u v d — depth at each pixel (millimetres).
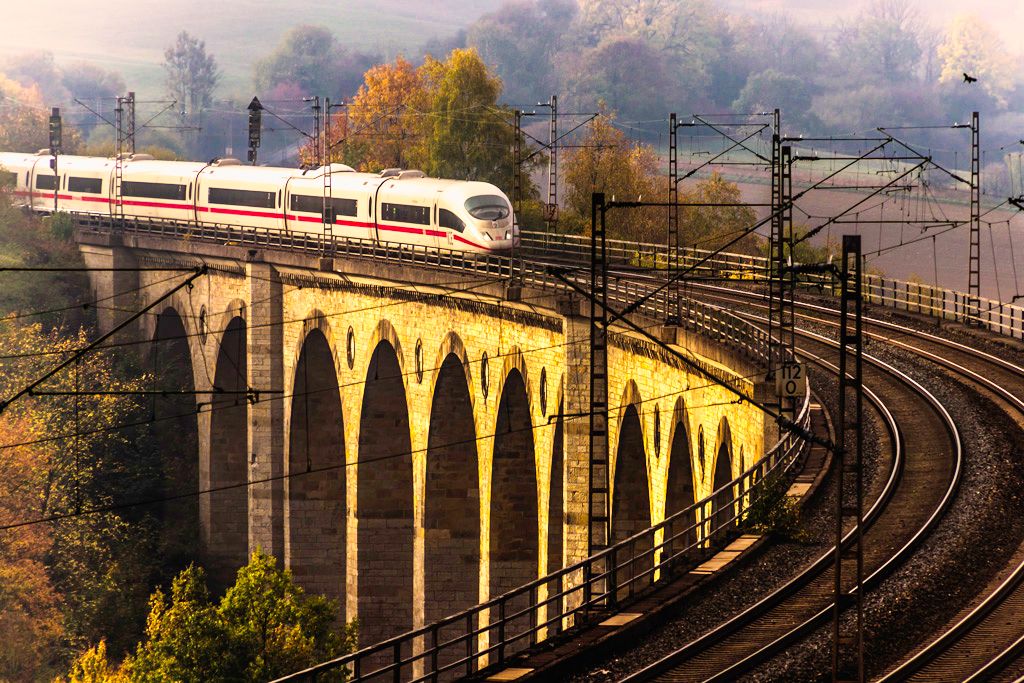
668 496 87375
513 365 106750
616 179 191625
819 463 81750
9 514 145875
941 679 55625
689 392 84625
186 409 172875
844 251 57688
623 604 64688
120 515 158500
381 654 131875
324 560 144250
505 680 57250
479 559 120438
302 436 145500
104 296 185000
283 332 148250
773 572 67188
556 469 101125
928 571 65938
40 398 161375
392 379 131000
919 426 88688
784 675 56938
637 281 125000
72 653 137125
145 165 185750
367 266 128500
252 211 167375
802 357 105438
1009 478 77750
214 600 155250
